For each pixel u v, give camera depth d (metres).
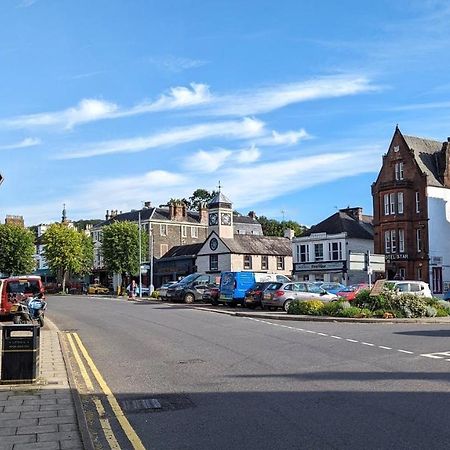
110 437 7.43
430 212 52.91
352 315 25.25
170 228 82.06
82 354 15.07
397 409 8.38
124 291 65.69
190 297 41.62
